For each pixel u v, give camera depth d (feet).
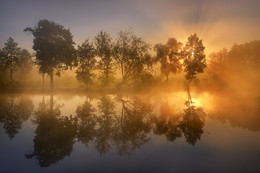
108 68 206.69
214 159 37.06
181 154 39.73
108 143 47.06
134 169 33.47
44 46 190.19
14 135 52.49
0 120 69.62
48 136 52.11
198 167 33.94
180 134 53.57
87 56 203.10
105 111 88.33
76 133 55.11
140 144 46.16
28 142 47.26
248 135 51.65
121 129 59.52
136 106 103.60
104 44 203.00
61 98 138.31
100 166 34.81
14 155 39.58
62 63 203.51
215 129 57.77
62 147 44.39
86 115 79.15
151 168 33.78
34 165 35.09
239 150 41.32
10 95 157.69
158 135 53.11
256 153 39.65
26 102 115.14
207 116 76.69
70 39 204.23
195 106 102.01
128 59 202.59
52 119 71.61
